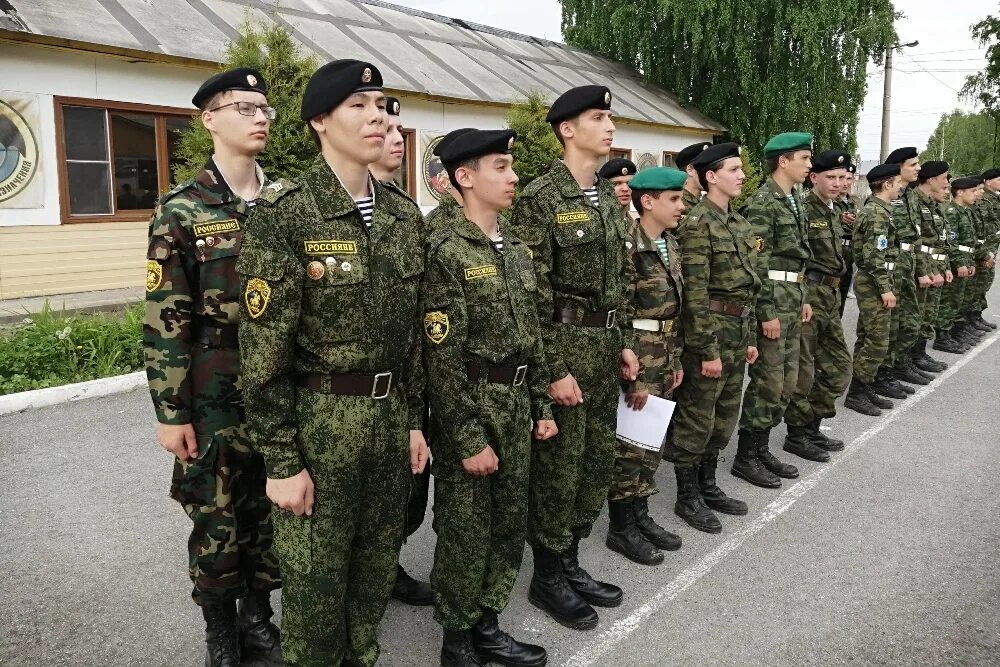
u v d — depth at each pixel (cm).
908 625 301
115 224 896
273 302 199
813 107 1766
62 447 470
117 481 422
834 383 504
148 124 904
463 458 250
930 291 742
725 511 413
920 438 543
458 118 1223
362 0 1462
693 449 395
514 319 263
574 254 297
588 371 304
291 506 206
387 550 234
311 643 220
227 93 251
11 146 796
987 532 387
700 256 382
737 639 291
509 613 310
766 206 455
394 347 217
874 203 595
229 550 248
